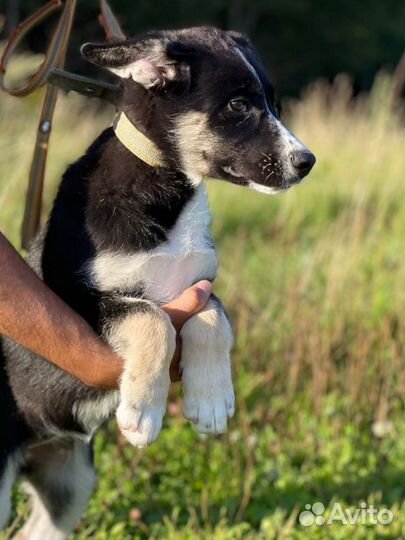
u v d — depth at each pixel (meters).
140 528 1.29
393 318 1.81
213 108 1.06
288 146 1.06
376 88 3.31
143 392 0.95
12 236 1.71
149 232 1.03
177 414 1.54
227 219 2.63
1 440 1.07
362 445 1.52
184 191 1.05
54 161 2.21
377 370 1.71
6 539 1.19
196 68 1.06
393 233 2.27
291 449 1.51
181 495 1.38
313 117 3.43
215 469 1.42
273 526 1.26
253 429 1.58
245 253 2.36
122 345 0.98
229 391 1.01
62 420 1.08
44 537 1.18
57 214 1.05
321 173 2.90
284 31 7.71
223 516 1.30
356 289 1.86
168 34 1.09
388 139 2.91
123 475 1.41
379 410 1.60
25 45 4.32
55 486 1.17
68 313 0.94
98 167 1.05
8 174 1.92
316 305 1.82
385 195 2.27
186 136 1.05
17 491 1.31
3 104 2.08
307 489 1.40
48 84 1.10
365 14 7.73
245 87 1.07
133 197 1.03
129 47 1.03
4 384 1.08
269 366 1.70
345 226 2.33
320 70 7.78
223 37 1.10
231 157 1.07
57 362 0.95
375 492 1.40
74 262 1.03
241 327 1.73
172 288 1.05
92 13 4.10
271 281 2.07
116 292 1.03
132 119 1.05
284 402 1.62
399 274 1.92
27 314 0.92
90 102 3.14
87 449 1.18
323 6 7.66
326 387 1.67
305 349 1.72
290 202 2.62
